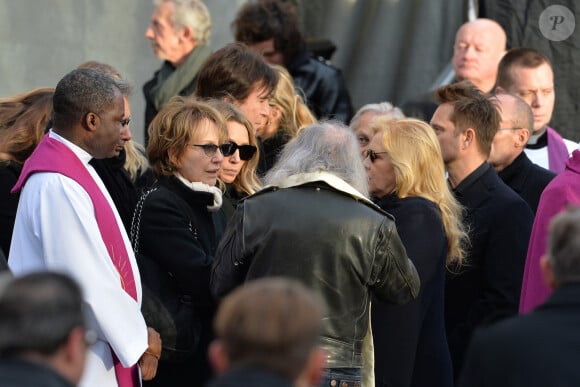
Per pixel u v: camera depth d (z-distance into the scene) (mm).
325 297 13352
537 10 24828
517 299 16703
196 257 14969
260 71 17891
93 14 25047
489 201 17109
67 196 13711
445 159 17500
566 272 10219
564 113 24719
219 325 8289
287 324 8078
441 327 15438
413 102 23500
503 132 18938
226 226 15117
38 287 8312
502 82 21562
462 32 23891
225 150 15953
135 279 14367
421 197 15484
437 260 15141
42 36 24625
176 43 23453
